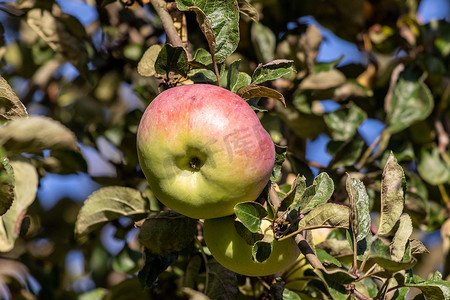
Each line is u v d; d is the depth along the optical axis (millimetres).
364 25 4215
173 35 2479
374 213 3816
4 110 2262
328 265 2352
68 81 4312
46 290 3818
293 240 2213
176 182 2109
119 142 3732
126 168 3717
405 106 3885
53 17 3580
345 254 2727
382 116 4113
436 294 2064
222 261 2252
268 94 2240
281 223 2137
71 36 3586
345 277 2012
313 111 3727
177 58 2324
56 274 3885
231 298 2656
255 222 2055
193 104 2080
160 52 2309
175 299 3252
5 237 2686
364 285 2686
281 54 3789
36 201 4219
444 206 4156
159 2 2596
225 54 2389
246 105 2143
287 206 2109
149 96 3656
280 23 4027
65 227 4438
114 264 3348
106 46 3912
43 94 4355
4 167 2102
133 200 2781
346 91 3863
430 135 4137
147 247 2570
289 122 3738
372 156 3715
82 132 3818
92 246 4105
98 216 2768
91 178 3682
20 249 4133
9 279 3760
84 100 3967
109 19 3875
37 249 4254
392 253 2133
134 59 3812
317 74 3740
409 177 3875
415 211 3750
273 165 2189
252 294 2893
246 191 2098
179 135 2053
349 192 2098
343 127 3746
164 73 2369
